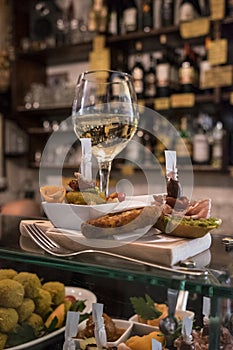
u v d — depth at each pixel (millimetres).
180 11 2055
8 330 718
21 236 645
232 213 1179
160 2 2191
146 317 709
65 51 2453
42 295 777
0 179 2725
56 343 726
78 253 537
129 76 671
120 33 2266
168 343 643
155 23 2215
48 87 2498
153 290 715
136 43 2244
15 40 2592
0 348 697
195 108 2141
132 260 506
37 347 717
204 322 606
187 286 454
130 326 710
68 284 803
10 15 2639
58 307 789
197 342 604
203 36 2020
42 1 2564
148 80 2184
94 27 2283
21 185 2836
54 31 2529
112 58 2266
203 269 488
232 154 2020
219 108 2006
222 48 1923
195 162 2092
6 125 2760
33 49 2514
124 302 741
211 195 2271
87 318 718
